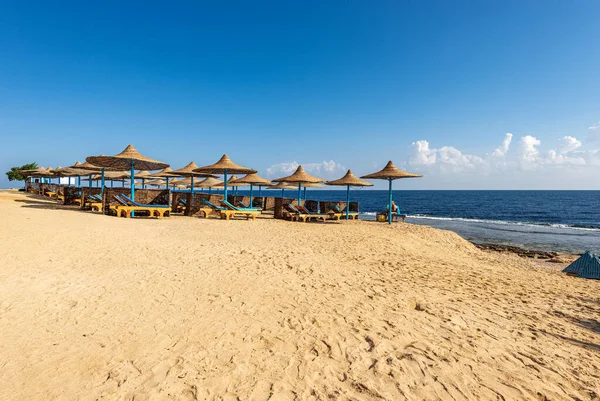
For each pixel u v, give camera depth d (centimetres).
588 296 603
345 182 1764
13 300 385
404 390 253
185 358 285
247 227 1174
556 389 266
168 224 1114
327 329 356
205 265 586
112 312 372
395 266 725
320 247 862
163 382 250
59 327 331
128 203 1309
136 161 1349
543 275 829
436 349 323
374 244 976
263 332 341
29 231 736
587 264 857
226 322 360
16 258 539
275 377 263
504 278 717
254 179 2058
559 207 5003
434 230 1486
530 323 423
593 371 301
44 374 254
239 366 276
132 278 489
